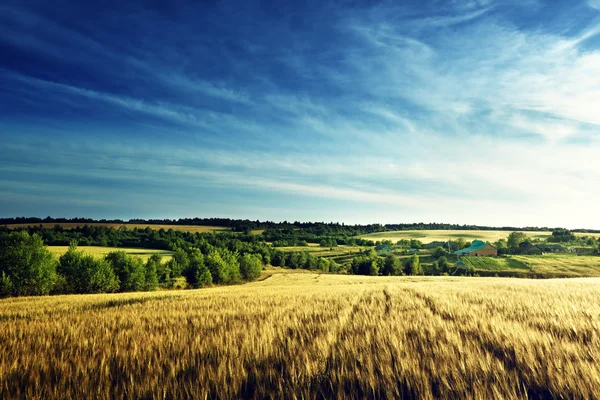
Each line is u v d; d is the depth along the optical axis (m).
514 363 5.76
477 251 139.12
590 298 14.27
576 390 4.52
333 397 4.77
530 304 12.55
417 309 12.28
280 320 10.23
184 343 7.37
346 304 14.73
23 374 5.67
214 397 4.90
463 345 6.67
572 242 159.38
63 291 46.91
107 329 9.38
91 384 5.14
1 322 11.47
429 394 4.46
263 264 118.56
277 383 5.16
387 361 5.81
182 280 67.75
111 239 119.81
